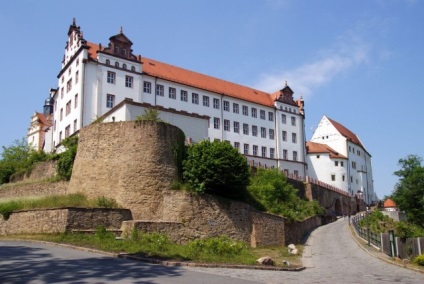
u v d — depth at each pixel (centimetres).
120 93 5584
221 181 3278
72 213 2739
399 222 6869
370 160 12256
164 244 2552
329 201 7225
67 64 5825
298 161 8019
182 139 3606
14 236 2842
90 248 2209
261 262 2305
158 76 6159
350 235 4594
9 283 1341
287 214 4044
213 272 1817
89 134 3494
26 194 4128
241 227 3356
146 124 3381
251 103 7531
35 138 9412
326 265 2622
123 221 2862
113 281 1418
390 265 2597
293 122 8188
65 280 1407
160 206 3222
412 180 8375
